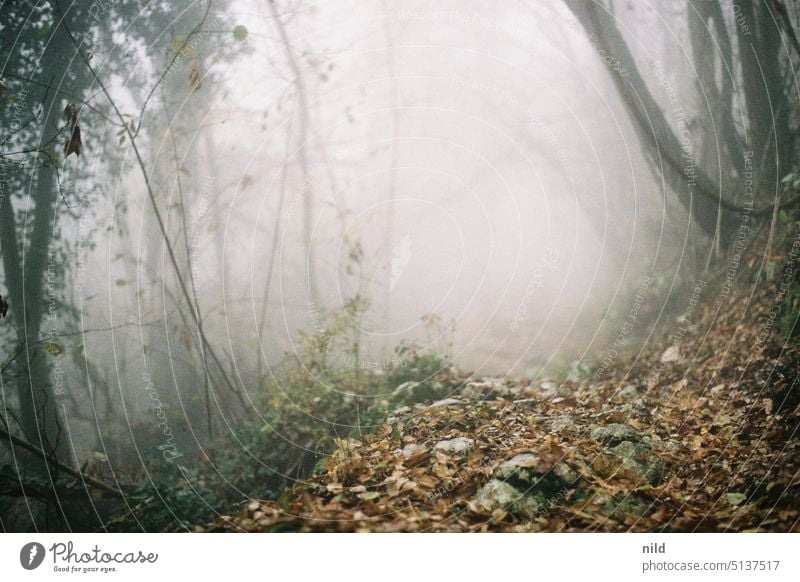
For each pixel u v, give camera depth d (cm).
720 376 582
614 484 404
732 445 447
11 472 491
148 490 459
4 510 480
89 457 718
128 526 430
